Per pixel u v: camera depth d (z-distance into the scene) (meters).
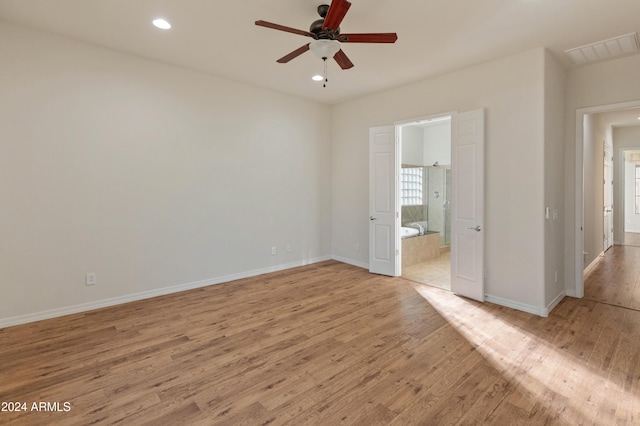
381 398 2.10
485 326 3.17
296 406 2.03
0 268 3.07
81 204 3.49
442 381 2.29
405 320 3.32
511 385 2.24
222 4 2.67
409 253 5.87
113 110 3.65
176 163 4.15
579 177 3.93
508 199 3.61
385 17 2.80
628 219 9.55
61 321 3.28
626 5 2.58
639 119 6.11
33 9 2.79
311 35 2.50
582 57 3.59
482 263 3.79
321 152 5.83
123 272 3.79
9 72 3.06
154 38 3.32
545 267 3.42
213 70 4.22
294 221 5.50
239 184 4.77
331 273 5.14
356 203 5.58
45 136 3.26
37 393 2.15
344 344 2.82
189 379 2.31
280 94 5.16
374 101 5.17
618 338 2.90
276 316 3.44
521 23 2.89
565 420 1.90
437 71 4.07
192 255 4.34
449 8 2.66
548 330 3.07
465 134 3.90
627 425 1.86
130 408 2.01
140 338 2.93
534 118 3.38
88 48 3.46
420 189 7.36
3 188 3.07
